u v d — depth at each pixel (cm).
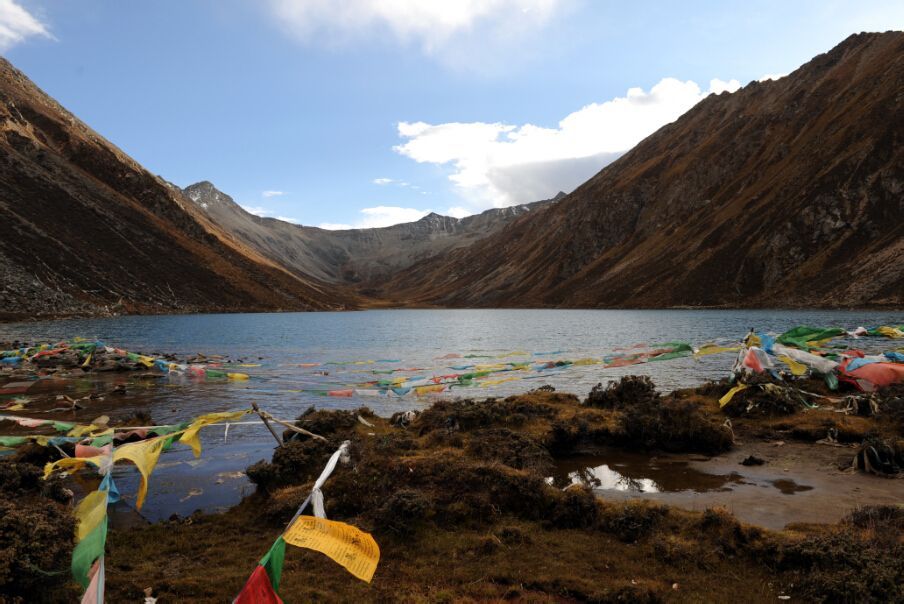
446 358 4828
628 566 1023
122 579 973
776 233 15612
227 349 5953
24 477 1277
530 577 979
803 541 1002
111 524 1286
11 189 14938
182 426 1623
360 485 1321
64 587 845
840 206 14962
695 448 1861
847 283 12669
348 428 1956
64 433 1781
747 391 2302
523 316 15362
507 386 3269
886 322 7581
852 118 17200
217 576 982
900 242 12688
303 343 6756
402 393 2727
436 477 1338
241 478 1628
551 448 1850
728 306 14775
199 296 16525
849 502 1337
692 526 1140
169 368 3759
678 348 2812
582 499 1255
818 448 1808
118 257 15588
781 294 14075
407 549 1102
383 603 895
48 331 7669
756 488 1470
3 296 10938
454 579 980
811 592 891
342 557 718
